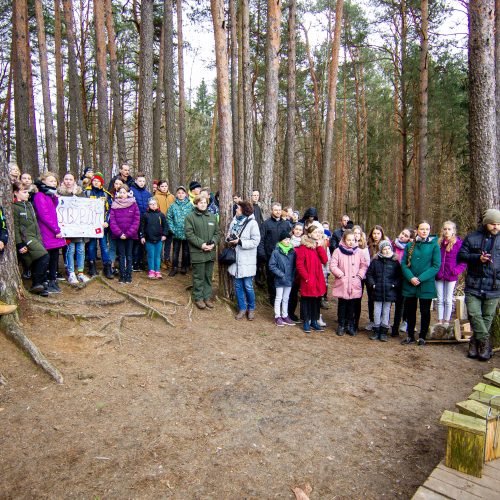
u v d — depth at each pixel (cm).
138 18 1634
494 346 597
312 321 659
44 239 593
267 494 282
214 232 675
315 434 354
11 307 474
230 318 659
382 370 498
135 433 343
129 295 635
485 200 613
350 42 1933
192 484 288
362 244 670
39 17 1238
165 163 2986
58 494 274
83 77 1992
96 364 452
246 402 404
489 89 605
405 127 1911
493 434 292
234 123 1612
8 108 1878
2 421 345
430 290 586
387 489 292
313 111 2702
